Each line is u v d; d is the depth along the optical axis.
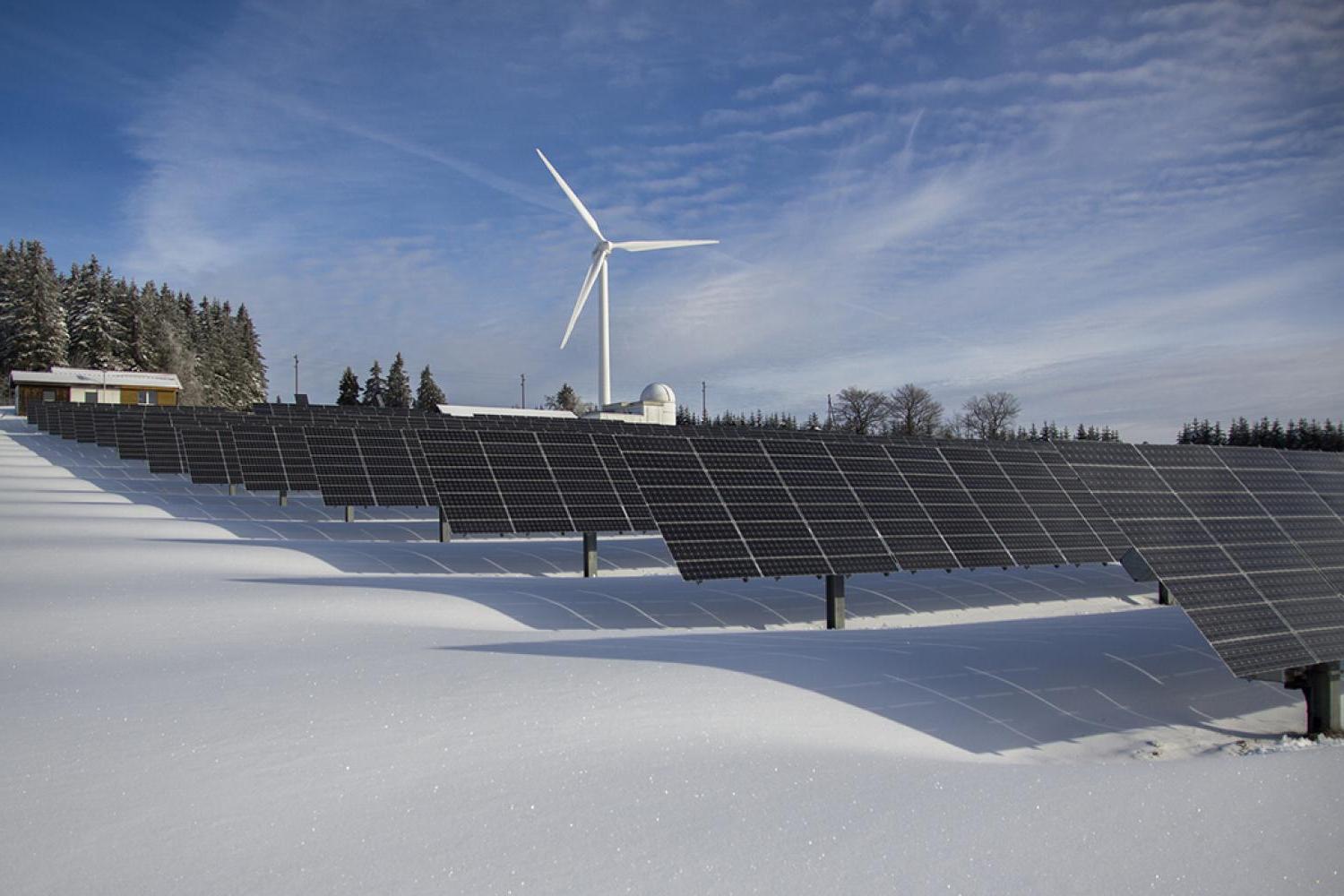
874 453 30.80
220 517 50.09
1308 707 17.69
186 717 14.38
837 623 25.94
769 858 9.71
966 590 33.53
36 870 9.20
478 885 8.98
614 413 92.75
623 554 40.09
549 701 15.26
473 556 37.66
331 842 9.92
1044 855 10.07
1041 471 34.59
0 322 153.00
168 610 23.77
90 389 123.00
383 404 193.38
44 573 29.22
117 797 11.12
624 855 9.73
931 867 9.64
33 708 14.90
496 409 92.06
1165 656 21.11
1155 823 11.08
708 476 26.34
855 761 13.12
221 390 186.25
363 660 18.36
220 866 9.34
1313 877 9.79
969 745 15.55
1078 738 16.70
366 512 55.22
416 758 12.56
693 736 13.79
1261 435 133.75
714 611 27.50
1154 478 20.31
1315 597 18.73
